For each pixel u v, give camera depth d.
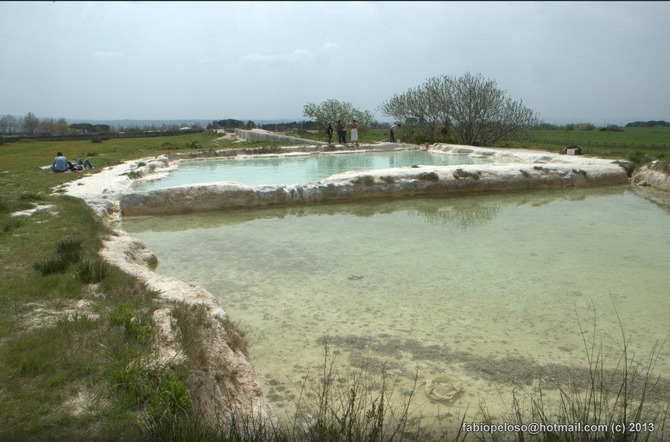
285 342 3.77
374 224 8.04
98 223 6.65
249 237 7.28
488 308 4.36
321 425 2.32
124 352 2.72
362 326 4.03
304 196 10.01
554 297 4.59
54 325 3.12
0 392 2.40
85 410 2.29
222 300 4.68
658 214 8.49
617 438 2.22
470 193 11.00
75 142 29.84
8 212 6.92
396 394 3.02
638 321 4.02
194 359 2.79
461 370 3.29
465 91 21.88
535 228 7.50
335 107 28.48
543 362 3.38
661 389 3.01
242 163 17.14
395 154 19.83
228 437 2.20
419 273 5.38
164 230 7.89
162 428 2.12
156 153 18.92
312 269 5.60
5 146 26.55
